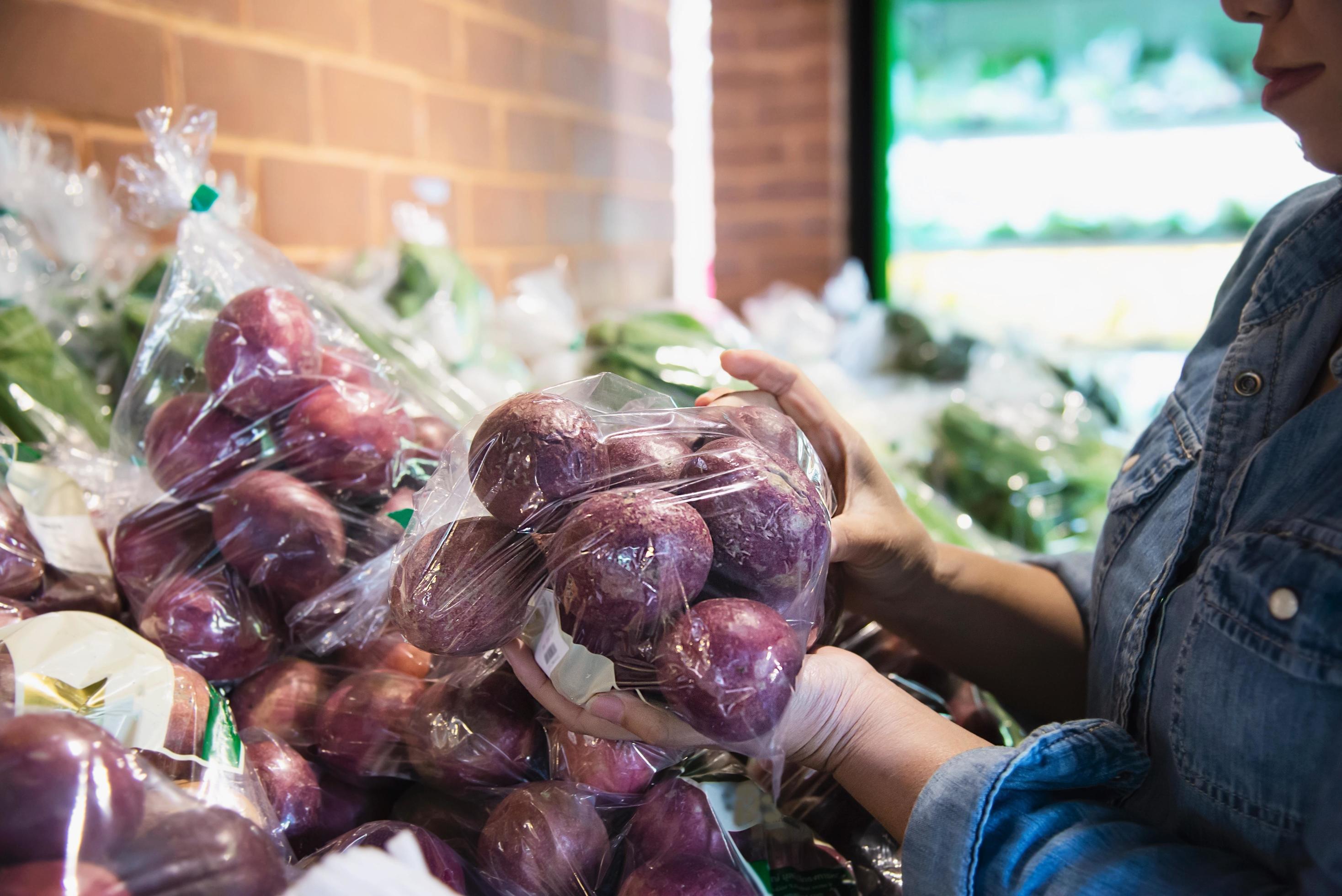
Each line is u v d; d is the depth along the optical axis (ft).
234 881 1.35
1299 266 2.06
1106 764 1.81
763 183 8.45
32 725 1.34
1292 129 1.86
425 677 2.16
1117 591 2.24
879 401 5.32
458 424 3.03
